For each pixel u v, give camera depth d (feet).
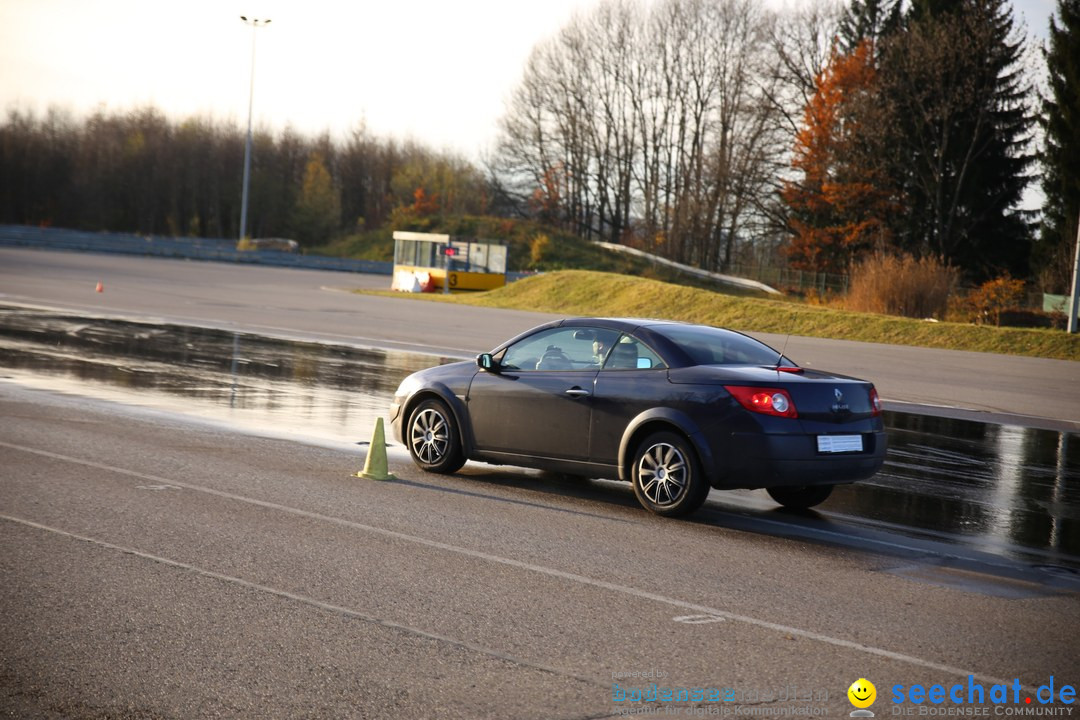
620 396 30.73
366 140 420.77
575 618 20.04
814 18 256.32
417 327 104.58
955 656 18.71
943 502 34.42
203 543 24.47
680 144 309.22
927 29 205.05
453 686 16.37
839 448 29.37
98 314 100.89
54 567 22.06
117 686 15.93
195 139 407.64
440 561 23.81
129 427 41.37
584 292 149.38
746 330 120.57
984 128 209.97
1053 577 25.12
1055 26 196.34
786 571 24.39
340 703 15.55
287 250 325.42
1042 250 205.16
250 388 55.42
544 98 327.67
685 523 29.32
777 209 261.85
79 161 413.80
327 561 23.39
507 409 33.14
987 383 76.33
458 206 345.10
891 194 219.61
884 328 115.55
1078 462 44.04
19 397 47.78
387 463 35.47
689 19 302.66
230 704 15.37
